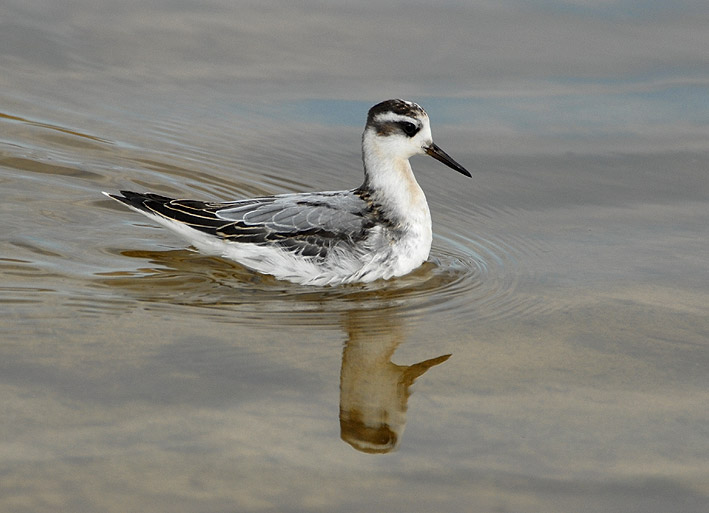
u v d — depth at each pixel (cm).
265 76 1877
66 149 1628
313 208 1330
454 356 1123
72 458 884
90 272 1288
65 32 1967
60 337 1105
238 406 989
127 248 1373
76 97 1781
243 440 930
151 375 1038
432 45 1975
